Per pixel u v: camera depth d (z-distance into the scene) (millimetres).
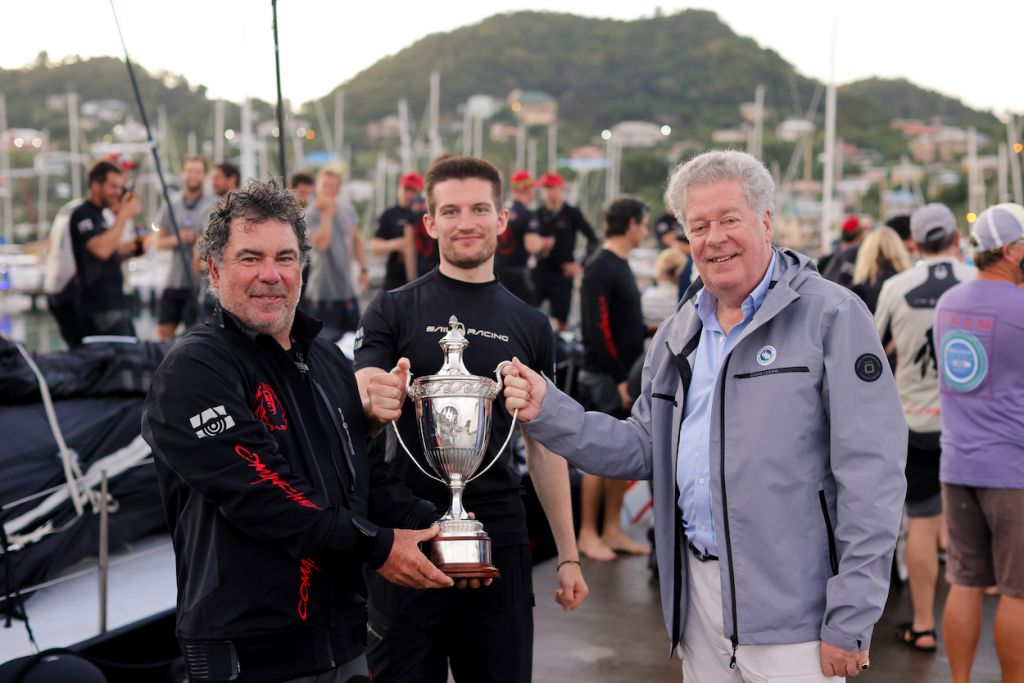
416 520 2451
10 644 3674
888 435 2275
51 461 4285
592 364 5613
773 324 2357
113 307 6367
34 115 84438
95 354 4660
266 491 2037
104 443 4527
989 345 3570
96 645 3633
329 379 2352
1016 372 3539
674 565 2539
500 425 2857
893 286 4703
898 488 2270
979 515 3697
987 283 3643
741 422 2342
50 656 2715
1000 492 3551
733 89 172125
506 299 2979
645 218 5590
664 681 4117
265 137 51375
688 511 2496
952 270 4582
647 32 180375
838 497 2295
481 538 2385
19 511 4137
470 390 2500
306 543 2064
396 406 2369
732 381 2367
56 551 4219
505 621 2811
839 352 2297
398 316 2914
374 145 144625
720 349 2475
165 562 4594
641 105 164500
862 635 2223
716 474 2361
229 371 2109
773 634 2305
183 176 8242
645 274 42688
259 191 2184
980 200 70625
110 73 91000
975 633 3736
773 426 2312
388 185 85438
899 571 5559
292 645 2111
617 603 5031
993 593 5355
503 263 9727
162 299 8328
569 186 85125
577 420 2549
